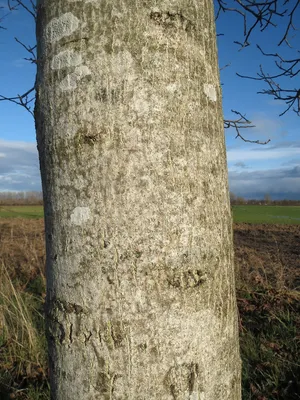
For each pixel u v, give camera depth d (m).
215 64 1.09
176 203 0.93
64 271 0.95
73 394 0.95
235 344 1.07
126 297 0.90
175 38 0.96
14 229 13.73
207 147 1.00
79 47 0.94
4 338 3.85
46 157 1.00
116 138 0.91
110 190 0.91
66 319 0.95
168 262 0.92
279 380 3.17
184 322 0.93
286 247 10.05
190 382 0.94
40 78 1.04
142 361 0.90
